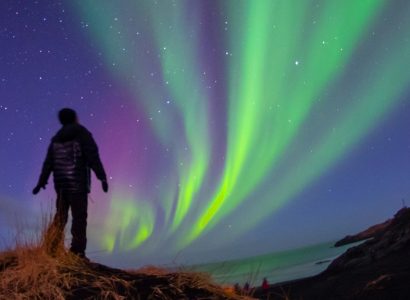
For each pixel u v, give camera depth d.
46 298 3.82
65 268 4.31
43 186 5.03
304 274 39.91
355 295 12.95
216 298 4.30
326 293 14.41
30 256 4.38
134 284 4.21
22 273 4.10
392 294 11.89
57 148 4.98
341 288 14.39
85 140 5.00
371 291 12.84
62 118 5.19
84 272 4.29
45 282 3.98
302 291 16.27
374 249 19.91
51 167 5.00
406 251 18.12
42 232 4.65
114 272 4.52
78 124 5.12
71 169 4.92
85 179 5.00
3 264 4.43
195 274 4.61
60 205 4.84
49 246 4.58
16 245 4.60
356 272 17.11
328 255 81.62
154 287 4.20
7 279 4.02
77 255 4.61
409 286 12.10
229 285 4.63
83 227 4.85
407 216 21.56
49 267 4.21
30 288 3.96
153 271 4.79
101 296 3.91
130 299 3.98
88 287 4.04
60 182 4.91
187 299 4.16
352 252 20.73
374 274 15.47
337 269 19.30
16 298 3.77
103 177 4.97
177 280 4.41
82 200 4.93
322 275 19.50
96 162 4.96
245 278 4.66
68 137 5.00
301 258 107.06
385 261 17.77
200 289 4.42
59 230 4.68
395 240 19.80
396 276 13.54
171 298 4.13
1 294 3.84
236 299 4.39
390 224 22.28
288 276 40.59
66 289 3.98
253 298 4.50
